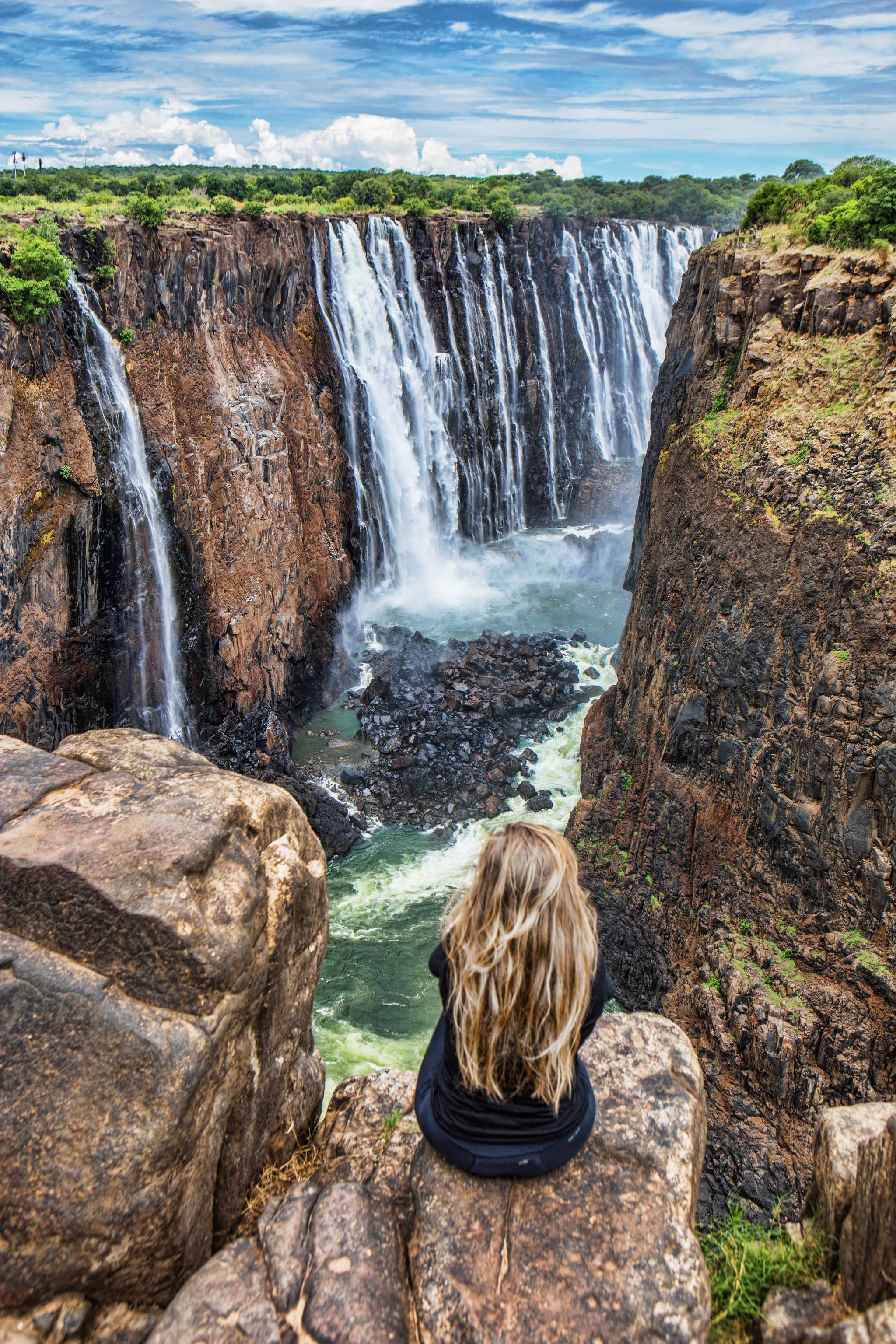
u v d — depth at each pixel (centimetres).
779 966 2047
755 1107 1941
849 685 2002
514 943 376
